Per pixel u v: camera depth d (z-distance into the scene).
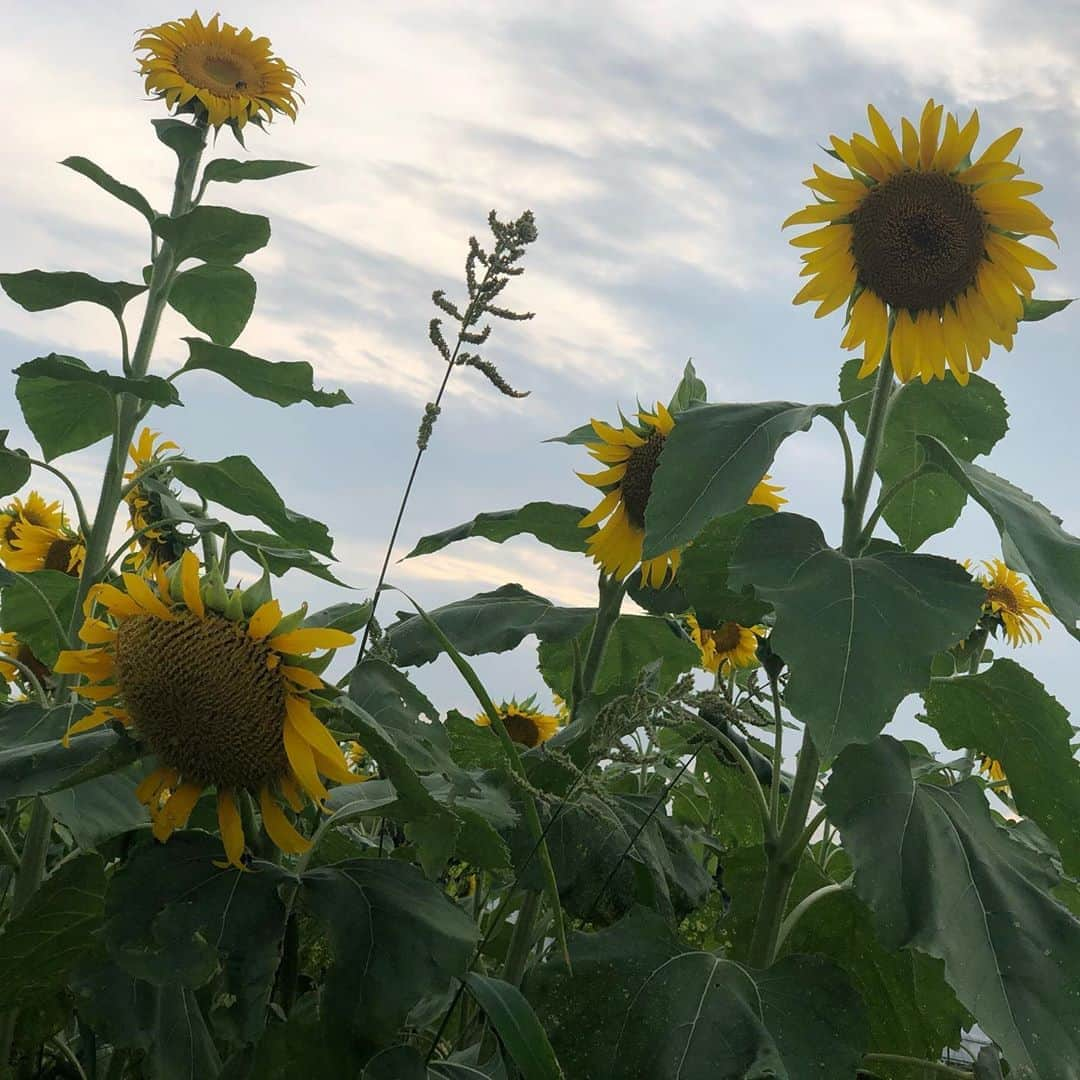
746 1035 1.19
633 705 1.20
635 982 1.24
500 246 1.20
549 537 1.80
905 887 1.22
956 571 1.25
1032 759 1.45
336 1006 1.07
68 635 1.68
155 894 1.11
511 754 1.18
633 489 1.68
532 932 1.54
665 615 1.77
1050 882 1.30
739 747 1.65
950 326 1.47
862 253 1.46
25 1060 1.52
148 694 1.13
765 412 1.37
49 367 1.66
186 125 1.94
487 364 1.21
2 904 1.60
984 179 1.44
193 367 1.85
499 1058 1.31
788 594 1.22
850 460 1.42
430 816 1.18
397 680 1.22
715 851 1.72
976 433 1.62
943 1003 1.46
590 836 1.45
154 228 1.82
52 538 2.44
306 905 1.12
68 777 1.20
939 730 1.50
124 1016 1.20
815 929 1.51
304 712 1.13
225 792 1.17
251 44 2.13
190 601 1.14
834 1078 1.17
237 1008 1.05
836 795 1.29
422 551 1.84
